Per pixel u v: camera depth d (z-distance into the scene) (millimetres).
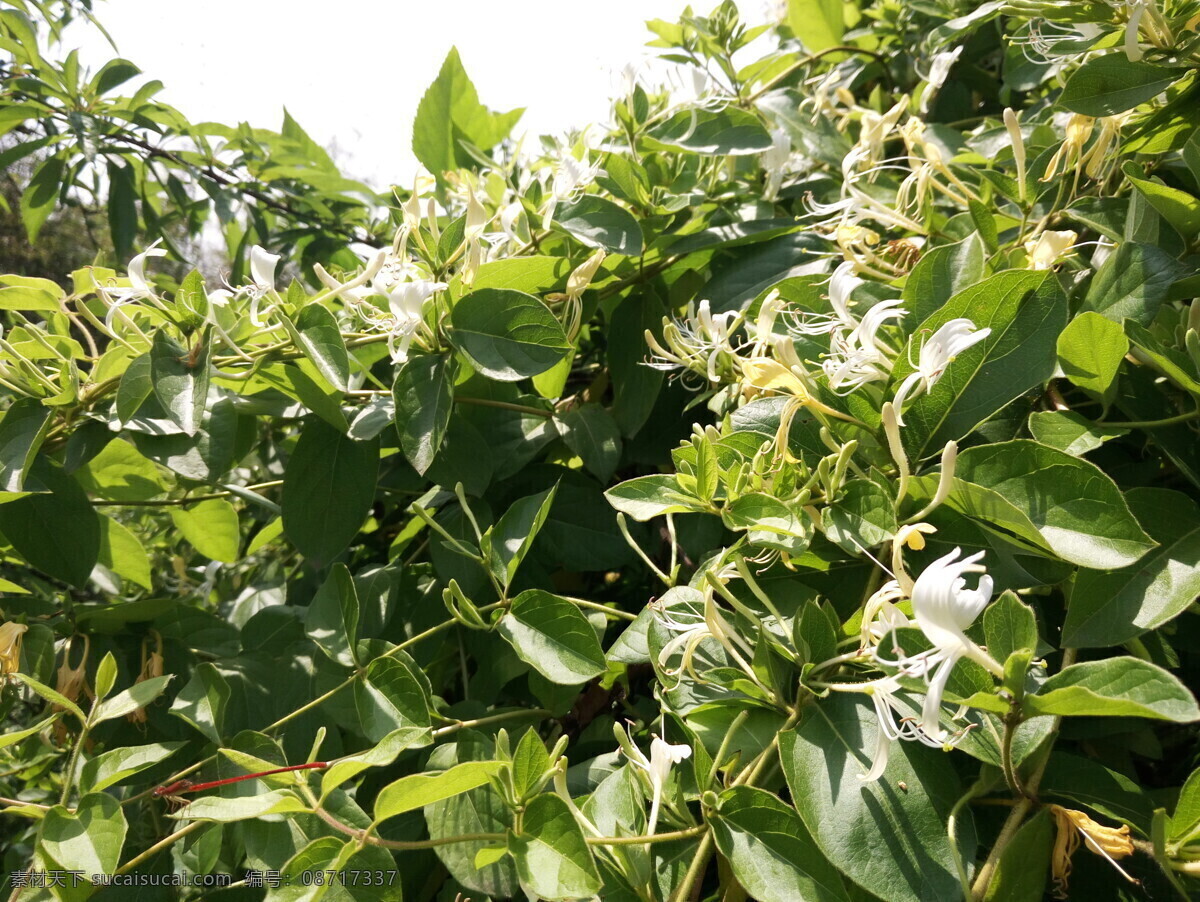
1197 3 319
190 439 387
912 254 391
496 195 485
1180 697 205
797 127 503
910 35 608
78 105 777
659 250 448
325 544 393
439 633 409
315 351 370
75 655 424
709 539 371
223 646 437
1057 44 370
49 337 397
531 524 372
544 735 403
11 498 367
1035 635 231
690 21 550
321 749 375
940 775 259
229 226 910
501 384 452
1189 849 240
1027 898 247
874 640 270
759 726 295
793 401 303
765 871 261
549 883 263
